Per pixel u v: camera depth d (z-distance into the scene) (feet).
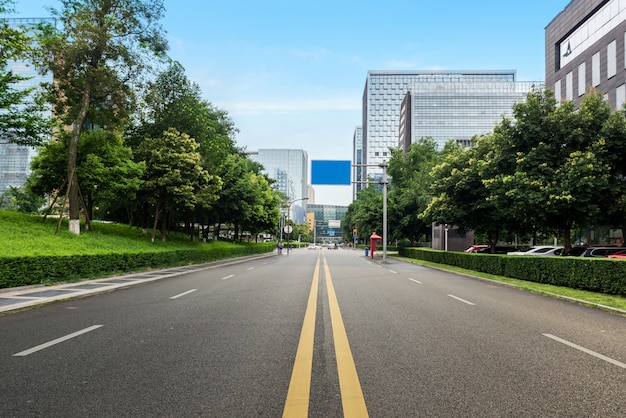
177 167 94.43
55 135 83.76
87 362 18.40
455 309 34.19
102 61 79.15
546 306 36.96
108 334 23.90
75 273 54.19
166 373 16.90
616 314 33.22
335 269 83.61
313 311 32.09
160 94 100.89
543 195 60.59
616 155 60.03
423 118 439.22
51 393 14.74
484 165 74.02
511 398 14.48
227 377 16.47
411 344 21.93
